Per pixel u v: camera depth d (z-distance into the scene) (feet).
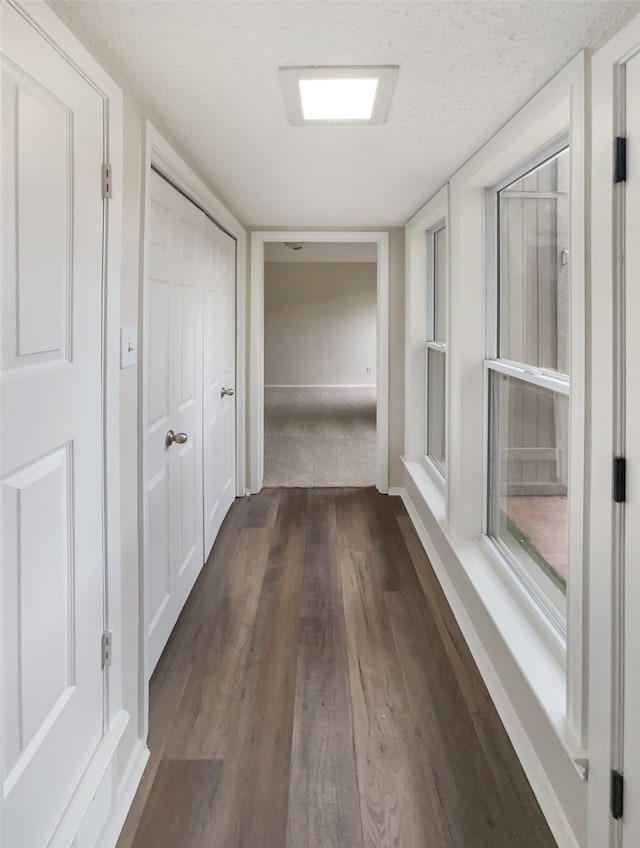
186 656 7.06
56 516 3.72
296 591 8.82
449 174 8.20
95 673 4.35
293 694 6.31
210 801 4.85
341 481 14.94
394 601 8.51
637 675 3.60
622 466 3.73
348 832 4.54
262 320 13.47
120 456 4.91
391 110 5.66
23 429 3.28
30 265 3.34
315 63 4.62
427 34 4.14
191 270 8.20
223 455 11.62
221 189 9.21
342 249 27.02
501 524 7.89
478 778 5.11
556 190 6.07
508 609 6.36
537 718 5.01
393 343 13.39
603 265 3.88
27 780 3.32
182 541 8.06
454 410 8.39
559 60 4.52
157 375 6.59
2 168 3.03
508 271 7.69
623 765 3.75
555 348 6.15
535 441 6.63
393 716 5.94
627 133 3.66
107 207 4.45
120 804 4.67
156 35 4.15
